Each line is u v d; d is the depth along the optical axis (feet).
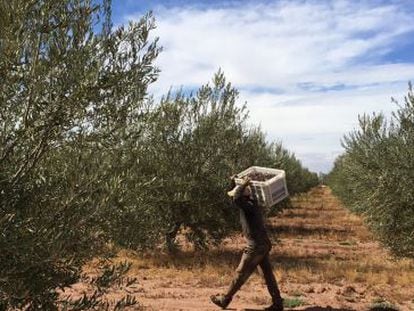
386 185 46.91
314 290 34.32
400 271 42.47
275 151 112.88
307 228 84.12
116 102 16.99
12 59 14.57
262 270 27.45
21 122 15.67
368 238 70.33
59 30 15.66
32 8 15.47
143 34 17.07
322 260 49.37
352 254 55.47
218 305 27.81
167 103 46.26
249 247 26.84
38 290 15.89
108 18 16.56
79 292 30.01
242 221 27.14
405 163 46.52
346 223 93.09
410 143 47.39
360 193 53.93
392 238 47.91
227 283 36.14
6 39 14.46
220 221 52.03
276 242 62.69
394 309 28.99
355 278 38.65
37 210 15.15
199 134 48.96
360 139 54.70
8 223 14.39
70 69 15.60
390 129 50.75
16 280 14.79
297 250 57.93
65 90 15.61
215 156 49.57
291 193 128.77
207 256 48.98
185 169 47.57
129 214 17.22
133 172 17.76
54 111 15.67
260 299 30.60
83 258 17.04
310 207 138.62
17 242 14.12
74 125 16.47
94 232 15.75
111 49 16.51
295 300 29.73
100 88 16.08
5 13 14.47
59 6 15.92
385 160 48.03
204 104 50.39
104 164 16.35
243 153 52.08
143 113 18.22
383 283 37.78
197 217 49.19
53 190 16.06
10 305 15.51
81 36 15.80
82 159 16.01
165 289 33.88
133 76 16.89
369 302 31.12
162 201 43.29
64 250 14.80
